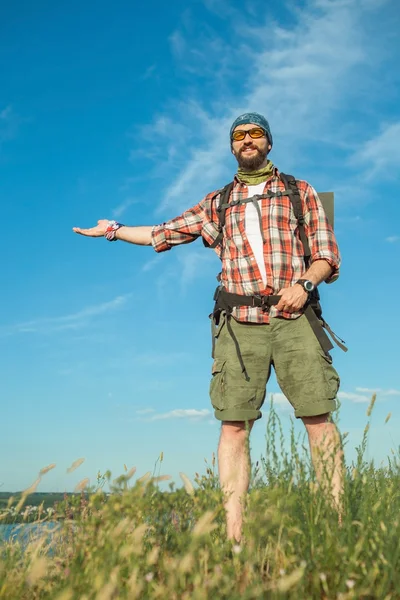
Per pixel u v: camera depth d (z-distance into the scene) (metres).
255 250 3.65
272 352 3.61
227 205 3.82
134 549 2.15
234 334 3.62
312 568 2.35
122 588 2.07
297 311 3.57
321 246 3.66
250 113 3.86
